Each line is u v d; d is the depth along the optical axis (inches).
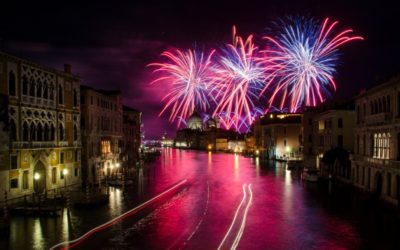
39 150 1697.8
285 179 2541.8
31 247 989.2
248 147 6791.3
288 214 1385.3
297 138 4537.4
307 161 3174.2
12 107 1539.1
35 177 1667.1
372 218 1317.7
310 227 1195.3
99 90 2952.8
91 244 1016.2
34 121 1683.1
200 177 2728.8
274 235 1105.4
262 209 1480.1
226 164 4188.0
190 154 7598.4
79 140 2084.2
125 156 3260.3
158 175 2891.2
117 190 2028.8
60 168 1878.7
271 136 4835.1
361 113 1973.4
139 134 4232.3
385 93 1637.6
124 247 992.2
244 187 2143.2
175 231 1149.7
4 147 1440.7
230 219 1307.8
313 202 1630.2
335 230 1156.5
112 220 1288.1
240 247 994.1
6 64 1501.0
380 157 1695.4
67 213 1375.5
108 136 2650.1
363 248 983.6
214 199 1723.7
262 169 3410.4
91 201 1514.5
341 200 1676.9
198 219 1309.1
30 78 1660.9
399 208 1368.1
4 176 1457.9
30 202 1477.6
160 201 1670.8
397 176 1488.7
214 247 993.5
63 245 1005.2
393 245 1007.6
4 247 989.2
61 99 1914.4
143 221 1277.1
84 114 2231.8
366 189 1823.3
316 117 2982.3
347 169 2217.0
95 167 2345.0
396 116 1513.3
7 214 1167.0
